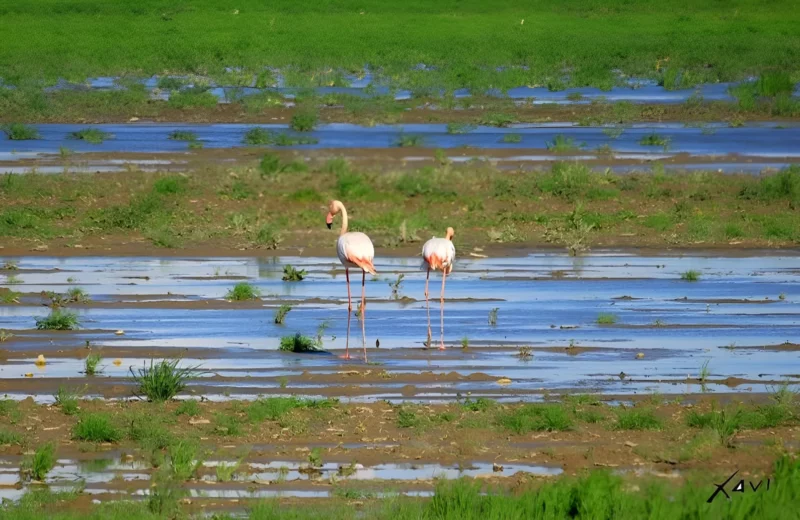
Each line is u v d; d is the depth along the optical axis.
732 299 71.81
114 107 150.75
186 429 46.31
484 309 68.50
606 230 92.25
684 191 104.00
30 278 75.38
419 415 47.66
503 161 120.50
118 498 39.41
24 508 37.75
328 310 67.88
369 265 58.50
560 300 71.00
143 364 56.12
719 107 159.38
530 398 51.16
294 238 88.88
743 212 98.69
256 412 47.38
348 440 45.25
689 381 54.28
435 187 103.31
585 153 125.81
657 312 68.25
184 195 99.69
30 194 98.38
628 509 35.97
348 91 172.88
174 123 144.50
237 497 39.62
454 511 36.34
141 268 78.94
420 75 186.62
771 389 53.12
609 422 47.59
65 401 48.50
